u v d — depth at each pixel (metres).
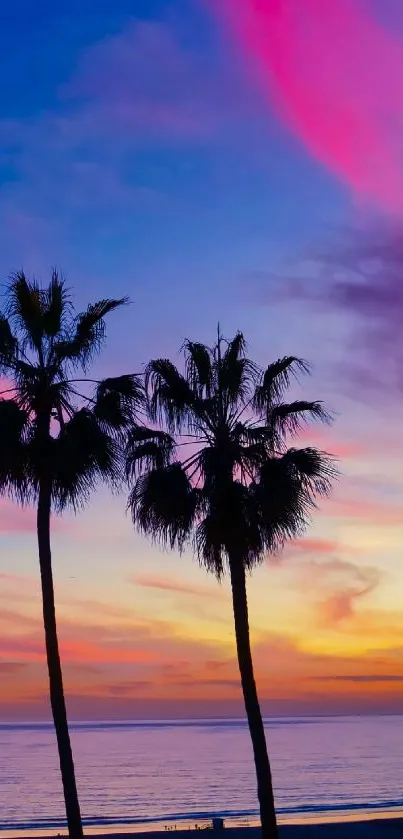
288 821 53.19
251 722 22.33
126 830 53.81
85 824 62.59
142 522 22.88
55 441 21.61
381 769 135.62
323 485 23.12
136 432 23.42
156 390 23.72
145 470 23.28
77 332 22.88
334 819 54.84
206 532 22.42
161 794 96.88
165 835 35.47
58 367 22.47
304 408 23.95
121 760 177.25
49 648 21.36
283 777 117.00
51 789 107.31
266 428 23.45
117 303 23.23
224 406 23.89
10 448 21.03
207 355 24.25
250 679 22.53
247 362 24.31
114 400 22.44
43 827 61.44
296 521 22.75
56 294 22.69
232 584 22.84
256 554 22.86
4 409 21.30
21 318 22.50
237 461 23.20
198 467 23.25
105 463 21.94
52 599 21.64
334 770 133.00
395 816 58.00
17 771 143.88
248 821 55.59
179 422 23.78
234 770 141.38
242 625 22.73
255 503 22.56
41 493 21.86
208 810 76.56
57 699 21.14
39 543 21.78
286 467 22.78
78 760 179.25
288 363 24.36
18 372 22.23
